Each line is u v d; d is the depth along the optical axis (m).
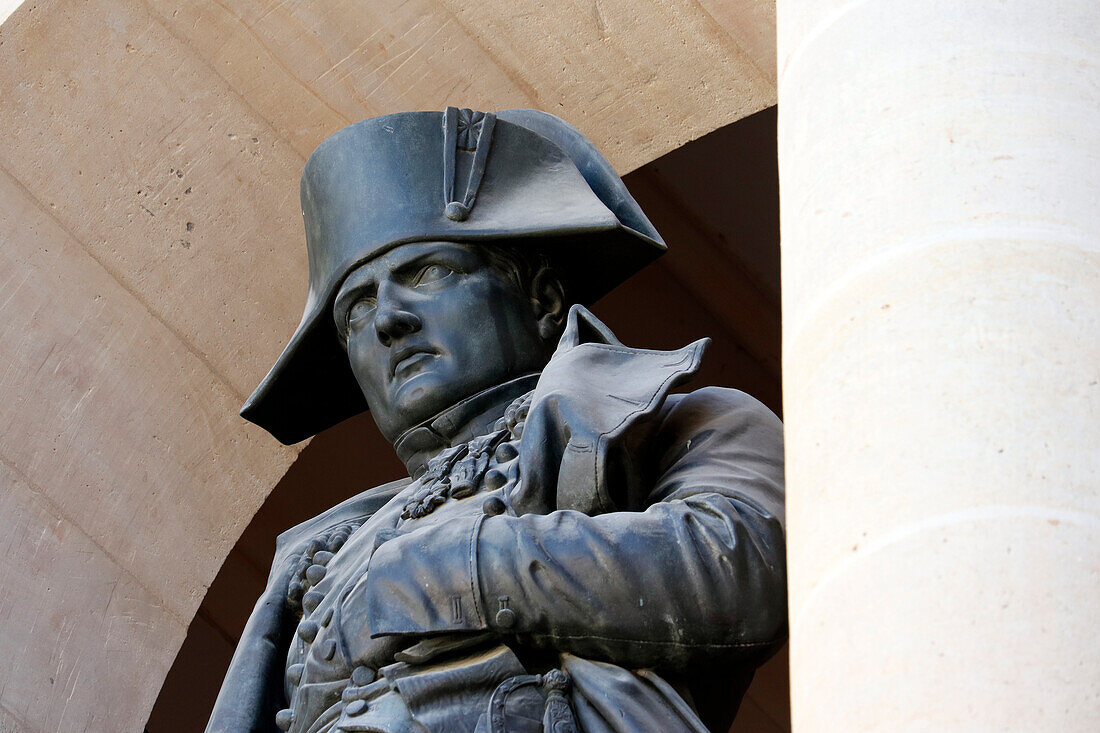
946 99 5.12
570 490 5.95
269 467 9.46
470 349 7.00
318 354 7.63
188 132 9.41
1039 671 4.28
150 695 9.26
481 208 7.26
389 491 7.28
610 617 5.66
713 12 9.18
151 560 9.34
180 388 9.43
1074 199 4.89
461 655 5.80
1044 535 4.43
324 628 6.32
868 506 4.64
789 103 5.53
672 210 11.61
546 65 9.40
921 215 4.96
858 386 4.82
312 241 7.45
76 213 9.39
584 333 6.87
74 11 9.28
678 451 6.29
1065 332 4.70
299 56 9.37
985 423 4.61
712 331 11.80
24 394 9.30
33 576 9.16
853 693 4.42
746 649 5.77
